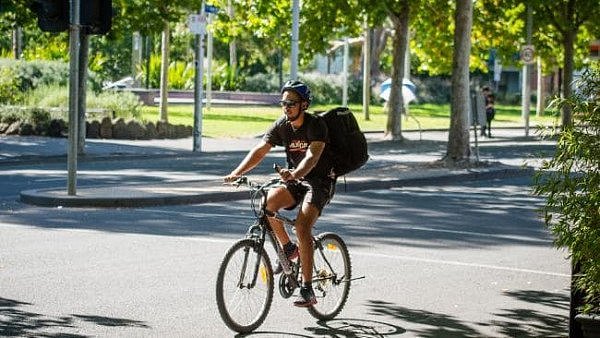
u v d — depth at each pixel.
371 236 25.50
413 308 17.14
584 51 86.75
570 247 12.95
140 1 56.19
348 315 16.52
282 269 15.58
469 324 16.11
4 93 67.25
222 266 14.69
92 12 30.25
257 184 15.48
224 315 14.74
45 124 61.12
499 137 77.69
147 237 24.11
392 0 66.12
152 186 33.81
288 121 15.25
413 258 22.19
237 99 119.94
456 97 46.22
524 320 16.50
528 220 29.44
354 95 134.12
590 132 12.91
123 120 62.16
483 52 77.62
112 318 15.88
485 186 40.19
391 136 67.94
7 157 47.25
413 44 75.88
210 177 40.53
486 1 72.50
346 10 66.25
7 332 14.88
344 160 15.45
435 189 38.34
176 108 99.19
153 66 114.88
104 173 41.91
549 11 77.38
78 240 23.48
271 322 15.87
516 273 20.69
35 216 27.73
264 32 67.75
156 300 17.22
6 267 19.98
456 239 25.33
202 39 54.75
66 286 18.23
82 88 50.00
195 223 26.80
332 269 16.20
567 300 18.14
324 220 28.28
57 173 41.38
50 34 98.62
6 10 54.56
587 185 12.84
